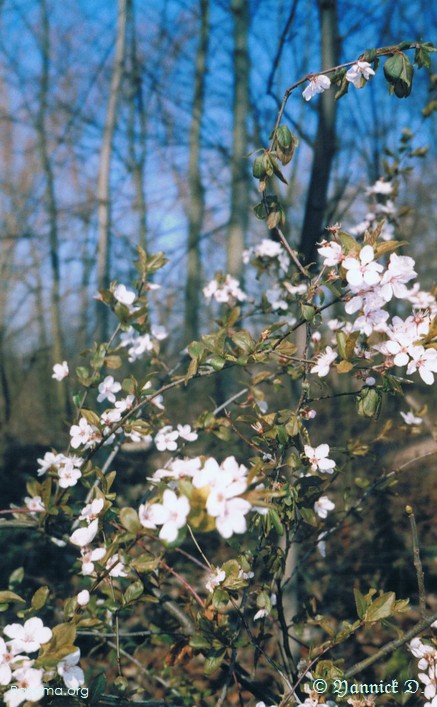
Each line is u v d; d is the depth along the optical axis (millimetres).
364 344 1520
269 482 1496
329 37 2533
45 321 10750
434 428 2166
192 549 3512
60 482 1726
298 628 1996
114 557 1374
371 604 1370
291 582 2320
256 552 1523
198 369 1635
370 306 1304
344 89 1478
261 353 1500
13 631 1154
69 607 1327
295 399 2227
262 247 2393
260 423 1556
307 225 2408
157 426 2012
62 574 3184
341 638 1410
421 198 8148
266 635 1673
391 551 3602
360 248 1295
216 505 970
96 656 2750
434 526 3861
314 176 2410
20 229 8422
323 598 3182
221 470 1017
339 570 3422
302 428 1545
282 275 2410
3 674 1092
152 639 2266
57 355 8781
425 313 1357
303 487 1567
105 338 5000
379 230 1303
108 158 5098
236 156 6113
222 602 1348
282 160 1481
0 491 5348
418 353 1297
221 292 2342
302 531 2107
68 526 1896
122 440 1917
